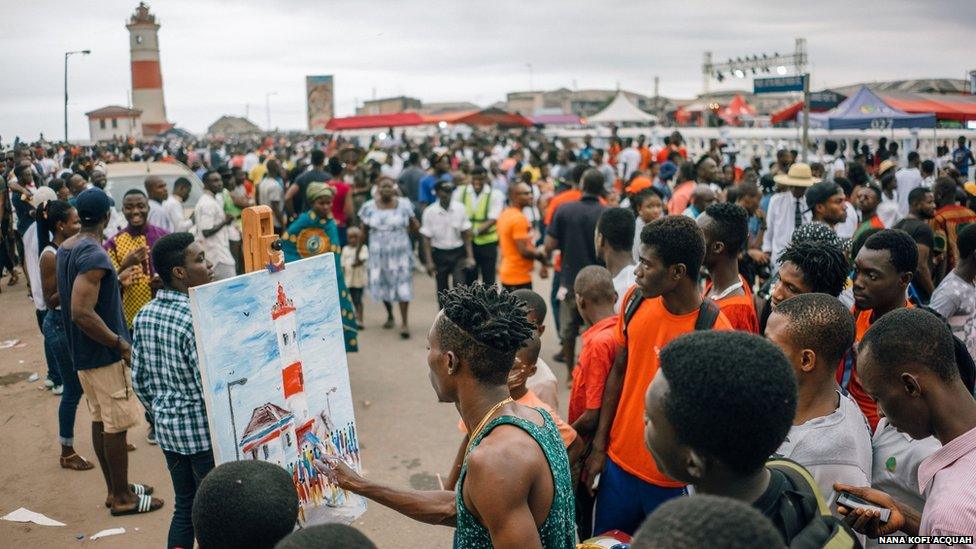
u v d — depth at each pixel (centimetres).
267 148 3475
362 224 916
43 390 701
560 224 666
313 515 339
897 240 335
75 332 451
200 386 361
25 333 886
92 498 496
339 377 364
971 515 190
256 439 312
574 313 670
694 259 308
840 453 240
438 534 452
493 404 227
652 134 2386
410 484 510
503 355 225
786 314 253
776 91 1359
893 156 1672
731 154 1872
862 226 654
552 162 1508
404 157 2028
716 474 160
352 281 879
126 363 465
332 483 350
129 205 580
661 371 164
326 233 654
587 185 658
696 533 108
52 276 510
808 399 250
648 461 322
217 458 294
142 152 3138
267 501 190
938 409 208
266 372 319
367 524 464
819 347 246
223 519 187
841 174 1262
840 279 343
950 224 723
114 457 467
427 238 877
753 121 3462
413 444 576
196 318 288
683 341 163
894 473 253
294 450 332
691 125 4331
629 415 327
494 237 889
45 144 2336
